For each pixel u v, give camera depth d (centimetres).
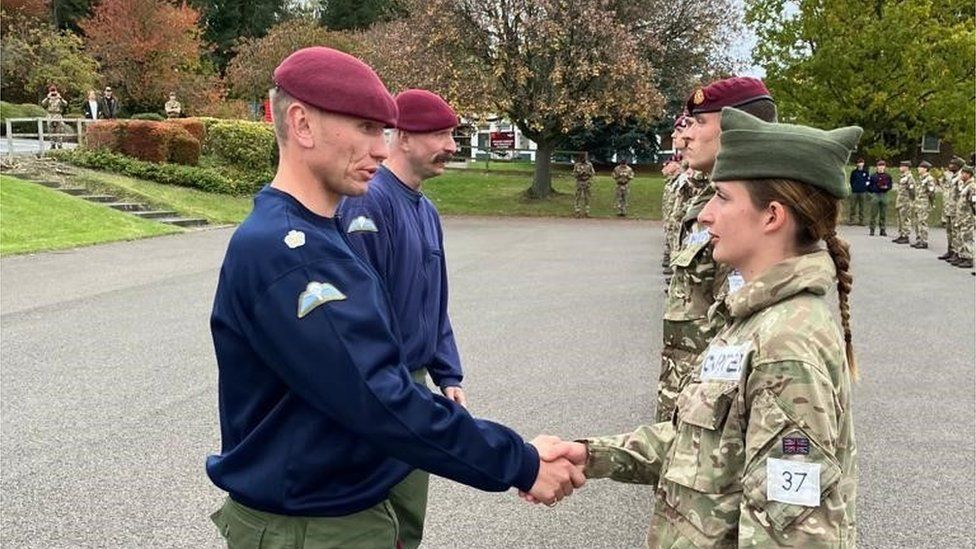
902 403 566
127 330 772
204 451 457
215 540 352
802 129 165
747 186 164
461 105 2323
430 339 309
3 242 1350
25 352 686
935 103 2464
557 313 886
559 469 184
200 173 2147
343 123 172
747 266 168
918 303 980
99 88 3503
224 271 173
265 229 168
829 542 145
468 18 2312
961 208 1339
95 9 3819
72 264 1194
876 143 2588
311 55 175
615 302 957
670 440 194
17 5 3691
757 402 152
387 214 291
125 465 436
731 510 158
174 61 3628
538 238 1773
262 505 175
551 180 2930
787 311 155
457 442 166
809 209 160
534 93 2367
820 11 2548
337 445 173
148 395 565
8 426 497
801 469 145
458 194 2680
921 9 2412
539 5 2225
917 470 442
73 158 2083
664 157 3444
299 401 172
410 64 2364
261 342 166
